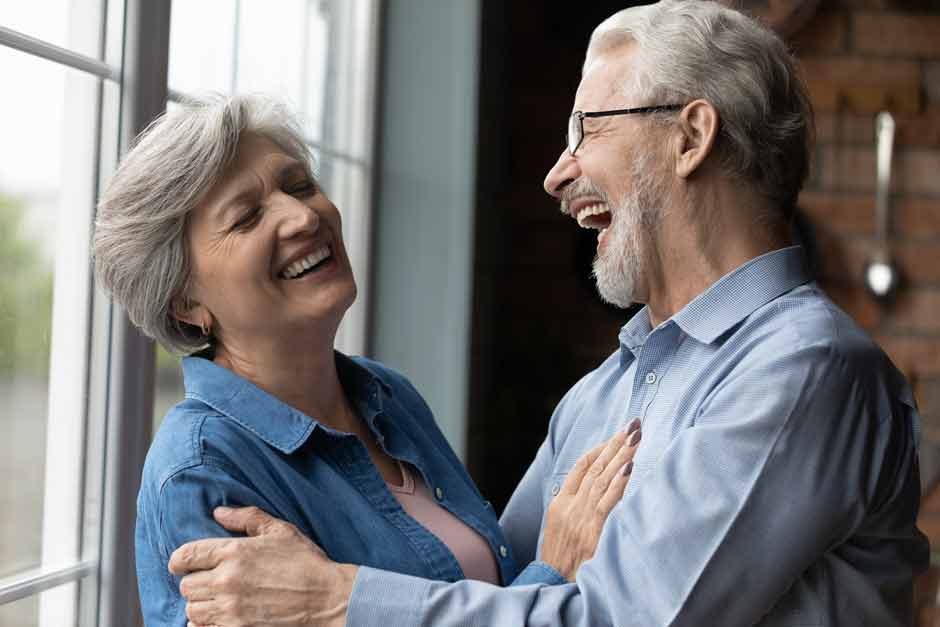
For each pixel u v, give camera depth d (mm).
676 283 1365
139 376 1559
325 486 1264
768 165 1337
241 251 1230
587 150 1383
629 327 1503
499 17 3195
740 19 1369
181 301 1288
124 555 1541
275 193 1257
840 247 3570
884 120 3535
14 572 1396
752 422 1160
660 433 1306
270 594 1131
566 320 3596
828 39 3572
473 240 2768
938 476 3500
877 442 1200
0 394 1366
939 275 3535
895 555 1262
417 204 2779
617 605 1146
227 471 1188
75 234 1508
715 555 1136
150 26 1555
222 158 1228
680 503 1155
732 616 1149
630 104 1352
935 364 3529
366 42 2713
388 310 2783
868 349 1227
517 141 3598
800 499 1144
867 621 1224
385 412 1455
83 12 1502
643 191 1344
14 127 1380
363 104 2723
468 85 2756
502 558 1407
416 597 1151
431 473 1435
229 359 1321
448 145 2766
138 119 1547
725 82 1319
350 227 2697
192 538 1154
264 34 2156
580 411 1574
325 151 2510
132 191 1232
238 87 2047
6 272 1373
